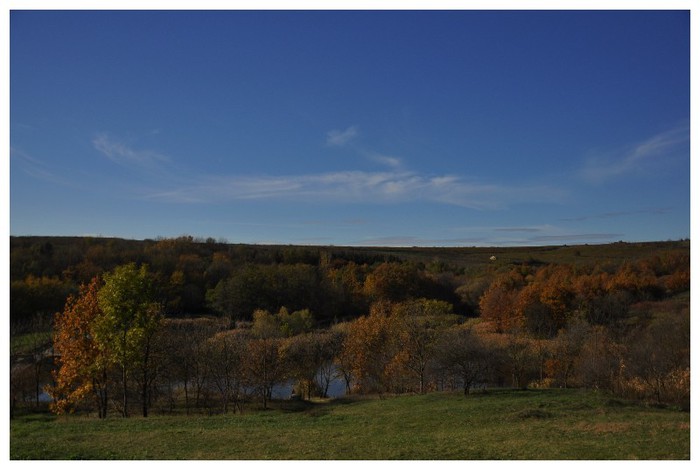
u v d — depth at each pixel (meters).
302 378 53.03
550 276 112.94
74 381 34.72
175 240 130.50
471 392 39.28
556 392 38.03
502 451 20.25
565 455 19.17
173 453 20.97
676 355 41.00
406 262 150.25
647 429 23.72
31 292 69.56
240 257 132.88
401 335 52.72
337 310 100.31
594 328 60.81
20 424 28.50
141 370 38.22
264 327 69.31
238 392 47.31
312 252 150.50
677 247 151.00
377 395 48.59
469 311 110.69
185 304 93.88
